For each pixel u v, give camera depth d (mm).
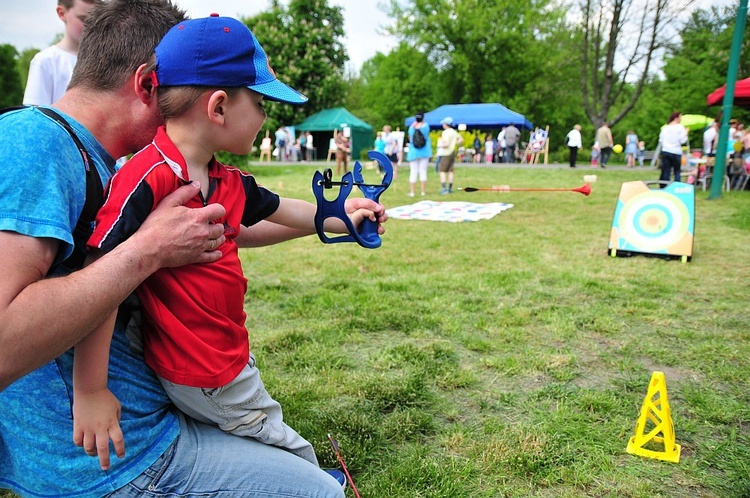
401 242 7230
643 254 6438
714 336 4059
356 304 4680
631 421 2941
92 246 1189
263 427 1483
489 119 28531
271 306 4688
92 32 1350
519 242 7234
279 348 3812
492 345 3887
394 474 2492
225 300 1370
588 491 2422
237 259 1443
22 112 1202
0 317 1025
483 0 40000
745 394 3205
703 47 33906
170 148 1300
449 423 2947
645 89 38719
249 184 1626
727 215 9312
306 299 4812
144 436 1318
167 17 1400
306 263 6098
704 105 33312
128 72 1332
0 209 1087
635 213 6492
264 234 1884
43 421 1262
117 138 1393
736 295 4984
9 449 1310
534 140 25953
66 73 3381
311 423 2865
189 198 1290
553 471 2531
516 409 3074
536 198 11836
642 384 3316
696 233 7840
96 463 1278
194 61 1294
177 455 1353
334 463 2568
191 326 1327
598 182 15469
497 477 2508
